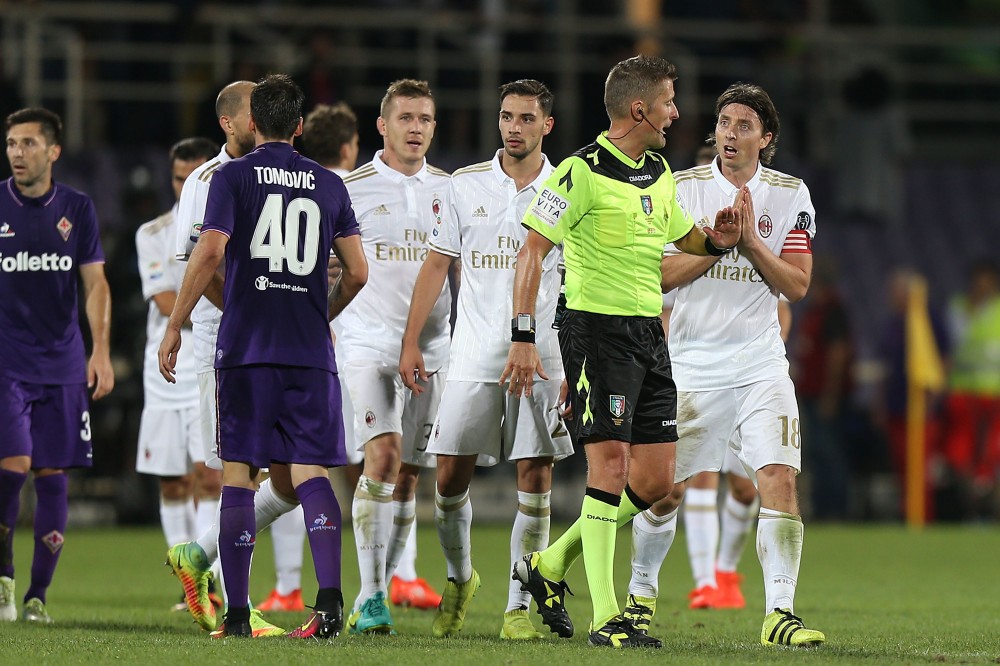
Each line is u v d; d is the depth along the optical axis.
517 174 23.92
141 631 23.80
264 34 60.84
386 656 19.19
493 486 59.88
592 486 21.28
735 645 21.56
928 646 21.98
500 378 21.83
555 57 61.91
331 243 22.62
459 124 61.59
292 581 28.95
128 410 50.12
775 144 23.70
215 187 21.84
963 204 68.12
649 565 23.53
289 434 22.08
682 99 63.44
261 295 21.95
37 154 26.67
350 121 29.75
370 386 24.67
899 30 76.12
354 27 60.66
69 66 59.41
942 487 60.16
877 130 66.62
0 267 26.73
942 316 65.69
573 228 21.48
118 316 46.50
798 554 22.27
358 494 24.02
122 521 52.41
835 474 57.84
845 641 22.67
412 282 25.59
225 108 24.69
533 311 21.06
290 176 22.30
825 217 66.19
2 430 26.38
